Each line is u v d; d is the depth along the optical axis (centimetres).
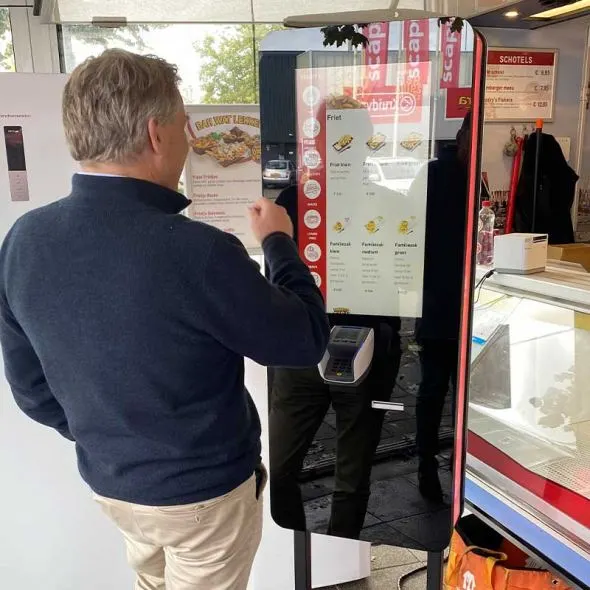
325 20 167
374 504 152
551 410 168
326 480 156
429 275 136
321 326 108
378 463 149
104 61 96
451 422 139
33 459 193
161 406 100
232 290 94
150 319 94
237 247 99
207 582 117
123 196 95
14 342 115
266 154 144
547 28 374
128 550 137
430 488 145
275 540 215
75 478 196
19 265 101
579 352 166
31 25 247
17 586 203
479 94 123
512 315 187
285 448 158
